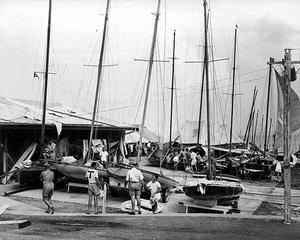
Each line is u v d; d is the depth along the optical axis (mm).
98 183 16234
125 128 36906
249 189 28562
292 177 35781
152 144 49469
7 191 21969
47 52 26797
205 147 44688
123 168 22625
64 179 24312
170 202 21719
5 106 30609
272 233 12750
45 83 26609
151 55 29594
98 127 31891
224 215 16516
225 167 35031
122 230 12406
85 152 32000
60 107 37656
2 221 12695
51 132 30141
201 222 14680
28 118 28766
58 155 29750
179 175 33938
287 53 14969
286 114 14906
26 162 23594
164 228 13141
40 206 18312
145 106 29234
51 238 10234
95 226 13125
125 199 21453
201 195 19125
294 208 21672
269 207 21734
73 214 15891
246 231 13008
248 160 38219
